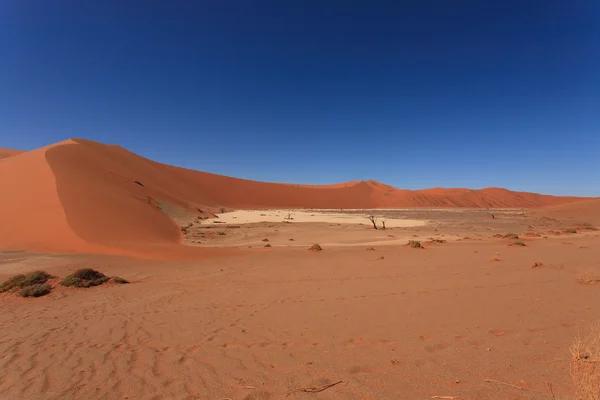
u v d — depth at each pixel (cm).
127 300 918
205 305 820
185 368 443
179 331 612
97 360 481
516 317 598
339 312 699
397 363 429
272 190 14875
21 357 502
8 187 3381
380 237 3612
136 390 387
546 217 7444
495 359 423
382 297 817
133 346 538
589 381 290
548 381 358
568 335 495
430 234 3916
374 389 362
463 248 1992
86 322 694
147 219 3556
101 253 2114
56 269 1579
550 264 1202
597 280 835
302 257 1820
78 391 389
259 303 820
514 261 1324
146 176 8338
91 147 7356
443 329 554
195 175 13538
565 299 703
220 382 398
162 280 1281
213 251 2312
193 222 5706
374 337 534
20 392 391
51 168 3775
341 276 1164
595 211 7394
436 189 19075
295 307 762
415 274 1127
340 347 498
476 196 17688
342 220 6688
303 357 466
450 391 350
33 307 877
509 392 340
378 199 16362
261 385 386
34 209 2811
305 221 6378
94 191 3553
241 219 6769
